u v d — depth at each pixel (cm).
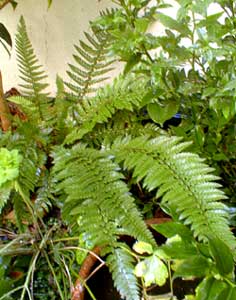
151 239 85
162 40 93
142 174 91
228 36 92
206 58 88
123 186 92
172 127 108
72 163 98
